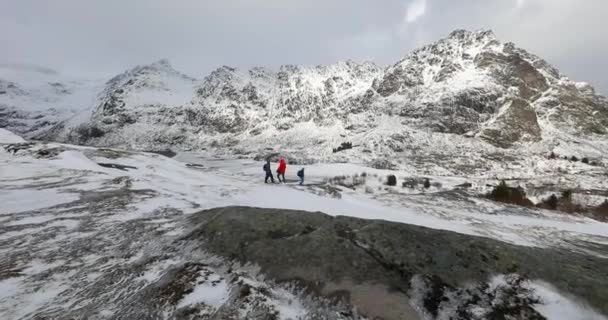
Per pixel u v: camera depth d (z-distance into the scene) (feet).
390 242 24.91
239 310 17.92
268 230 27.58
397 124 509.76
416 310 19.12
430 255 23.57
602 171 293.84
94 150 130.31
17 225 34.58
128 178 64.54
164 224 34.45
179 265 24.29
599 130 532.73
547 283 21.06
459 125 493.77
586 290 20.49
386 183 161.99
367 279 21.13
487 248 24.29
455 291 20.74
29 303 19.92
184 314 17.84
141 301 19.63
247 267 23.62
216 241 26.96
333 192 82.64
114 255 27.12
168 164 120.67
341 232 26.91
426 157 369.71
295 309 19.15
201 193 64.18
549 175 274.77
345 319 18.04
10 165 77.20
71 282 22.58
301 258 23.48
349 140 495.00
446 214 73.46
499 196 122.01
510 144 453.58
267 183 91.97
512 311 19.25
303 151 485.56
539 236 60.23
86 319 18.33
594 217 110.11
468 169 308.19
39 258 26.27
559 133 504.02
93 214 38.99
